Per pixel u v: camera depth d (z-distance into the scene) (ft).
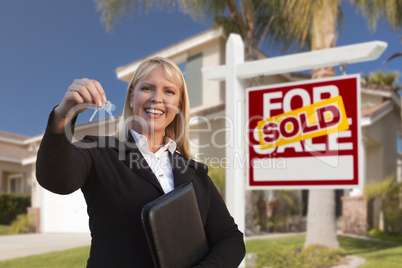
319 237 26.66
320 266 22.08
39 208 53.26
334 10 25.85
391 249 28.86
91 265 4.29
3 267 24.82
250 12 37.11
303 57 14.10
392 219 37.17
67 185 3.89
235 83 15.03
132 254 4.25
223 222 5.29
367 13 30.17
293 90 14.69
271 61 14.57
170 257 4.16
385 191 38.11
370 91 47.34
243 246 5.18
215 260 4.66
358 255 26.09
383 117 49.26
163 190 4.65
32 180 59.57
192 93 46.55
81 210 49.88
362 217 37.63
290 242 31.53
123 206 4.33
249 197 36.83
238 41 15.30
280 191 42.37
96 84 3.72
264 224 41.42
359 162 13.53
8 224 60.90
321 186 14.03
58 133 3.71
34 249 33.37
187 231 4.45
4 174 74.69
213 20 39.19
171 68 5.09
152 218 4.04
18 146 81.51
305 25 25.88
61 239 41.34
